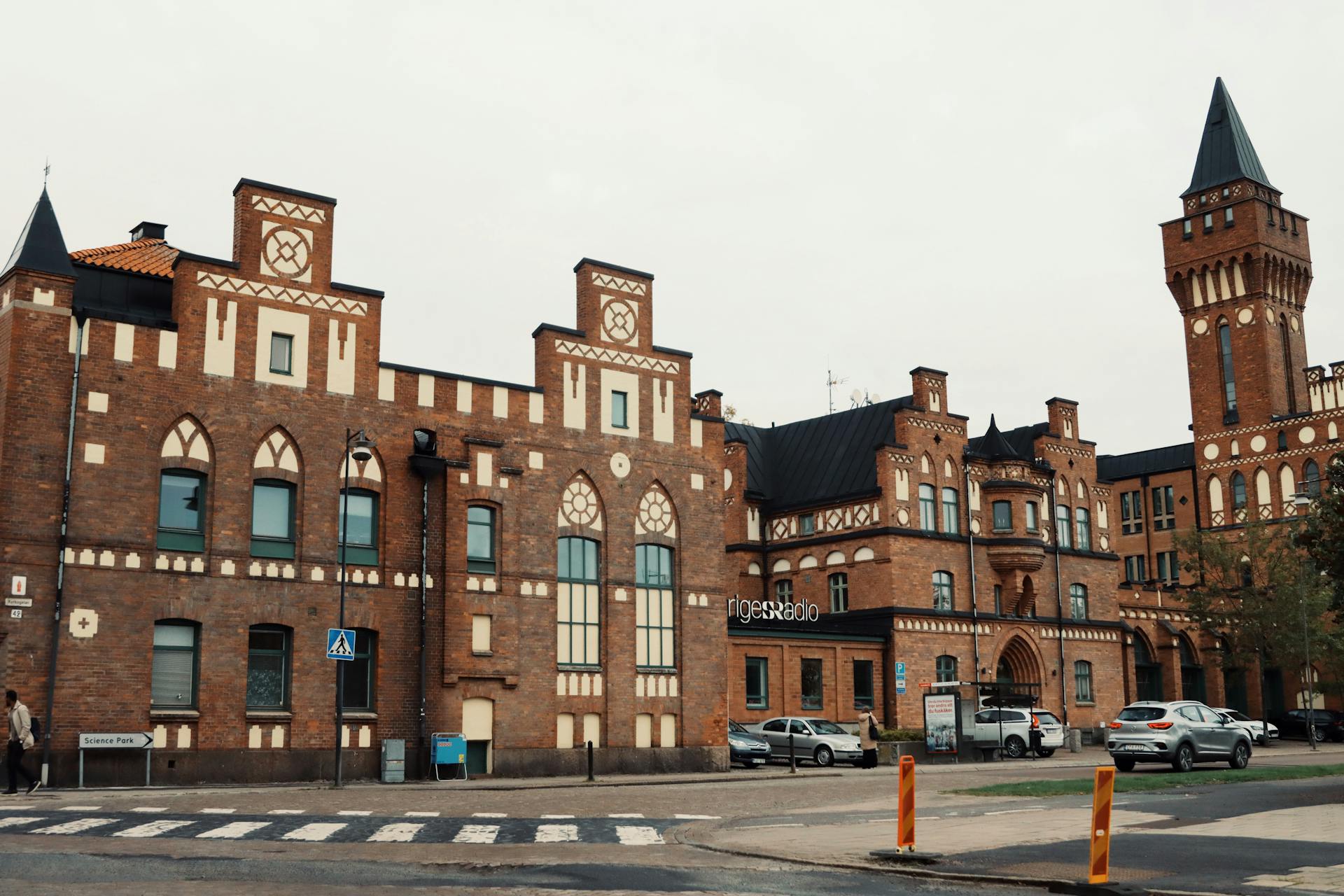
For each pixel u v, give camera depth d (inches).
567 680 1508.4
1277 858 644.7
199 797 1037.8
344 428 1380.4
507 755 1441.9
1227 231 3041.3
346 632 1197.1
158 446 1261.1
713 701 1633.9
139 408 1253.7
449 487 1433.3
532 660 1478.8
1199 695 2758.4
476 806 999.0
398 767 1326.3
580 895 546.6
